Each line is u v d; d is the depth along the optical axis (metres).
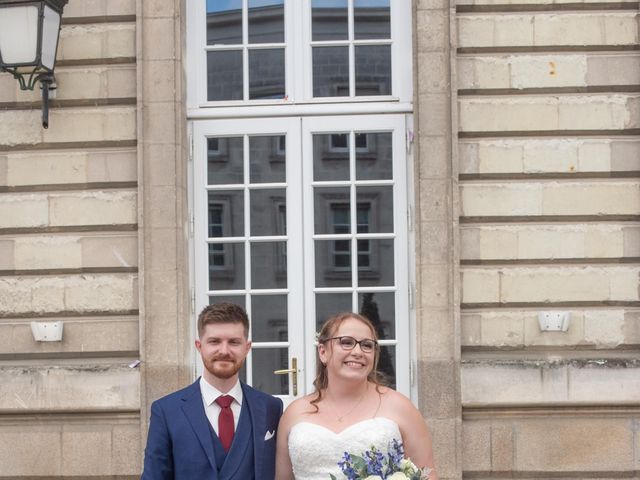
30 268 7.92
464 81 7.81
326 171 8.09
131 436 7.77
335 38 8.20
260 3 8.23
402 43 8.11
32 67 7.75
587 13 7.82
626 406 7.60
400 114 8.06
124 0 8.01
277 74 8.20
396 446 4.56
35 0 7.39
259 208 8.12
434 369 7.64
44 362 7.90
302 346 8.01
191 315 8.02
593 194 7.73
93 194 7.91
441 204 7.72
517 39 7.82
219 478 4.75
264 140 8.16
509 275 7.71
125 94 7.97
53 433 7.82
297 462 4.79
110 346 7.86
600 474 7.63
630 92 7.79
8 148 7.98
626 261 7.72
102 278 7.88
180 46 7.96
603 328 7.68
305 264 8.04
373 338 4.87
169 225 7.82
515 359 7.66
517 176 7.76
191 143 8.12
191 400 4.87
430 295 7.68
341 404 4.89
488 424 7.67
